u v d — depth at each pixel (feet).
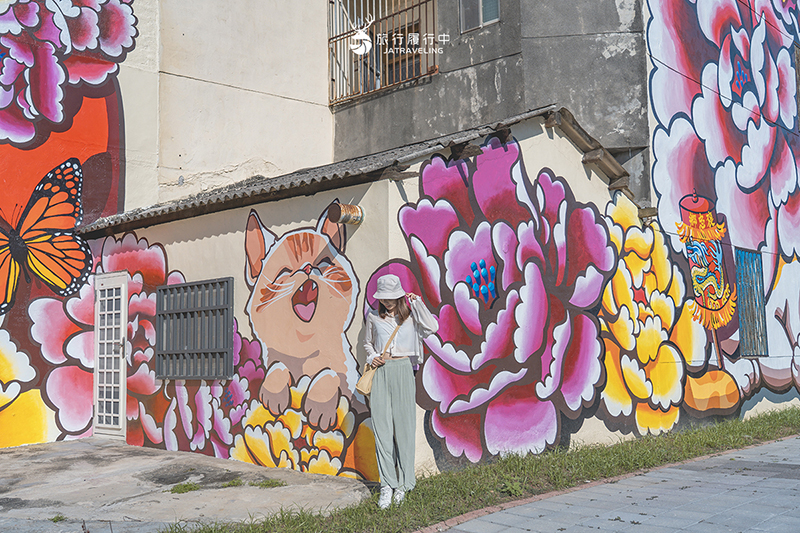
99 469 24.80
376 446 19.27
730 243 39.75
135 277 30.89
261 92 44.11
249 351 25.62
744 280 40.63
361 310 22.30
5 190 31.68
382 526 16.90
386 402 19.52
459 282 24.03
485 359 24.61
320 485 21.18
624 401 30.99
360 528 16.81
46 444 30.78
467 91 39.60
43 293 32.04
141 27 38.09
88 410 32.76
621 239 32.14
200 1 41.27
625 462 24.93
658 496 19.93
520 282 26.58
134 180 36.91
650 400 32.48
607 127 35.06
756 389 40.09
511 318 25.94
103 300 32.68
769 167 44.62
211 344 26.89
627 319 31.83
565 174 29.53
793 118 48.21
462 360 23.71
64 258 32.89
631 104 34.88
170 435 28.25
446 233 23.81
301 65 46.68
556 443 27.20
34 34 33.50
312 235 24.04
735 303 39.32
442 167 23.95
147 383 29.58
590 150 30.68
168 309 29.01
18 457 27.73
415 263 22.52
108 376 31.94
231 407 26.00
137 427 29.81
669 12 37.27
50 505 19.81
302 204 24.49
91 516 18.60
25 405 31.04
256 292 25.64
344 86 48.42
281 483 21.54
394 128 43.75
